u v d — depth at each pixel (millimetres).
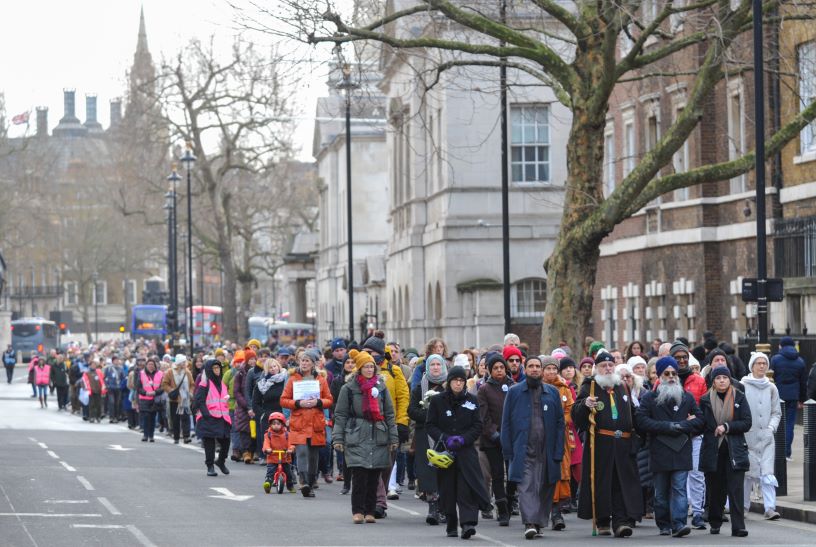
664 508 25062
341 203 133250
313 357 31938
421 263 83000
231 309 111750
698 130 55188
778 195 49500
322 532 24891
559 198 76625
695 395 26609
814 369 34875
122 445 51281
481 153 76125
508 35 41062
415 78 45375
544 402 24703
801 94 48375
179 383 53375
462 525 24281
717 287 54719
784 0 38938
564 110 76062
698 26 42969
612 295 65500
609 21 39812
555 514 26281
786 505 28047
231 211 128750
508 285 45469
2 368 159750
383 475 28594
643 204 39750
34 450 46562
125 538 23438
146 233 192000
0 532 24203
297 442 31594
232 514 27781
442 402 24594
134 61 111562
